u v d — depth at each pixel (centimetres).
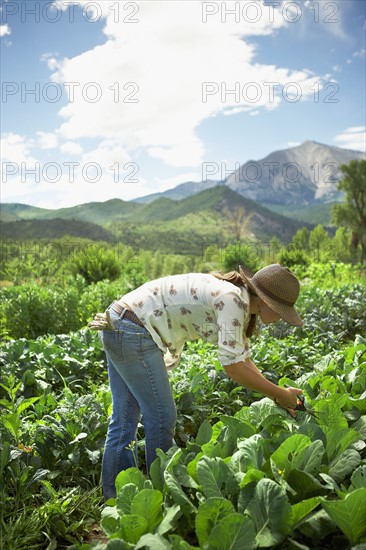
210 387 459
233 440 286
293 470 248
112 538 221
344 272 1507
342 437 279
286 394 289
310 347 620
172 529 234
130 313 294
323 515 228
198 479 238
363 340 503
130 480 263
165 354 327
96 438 373
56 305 849
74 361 533
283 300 278
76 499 325
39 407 411
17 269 1180
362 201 5078
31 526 295
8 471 323
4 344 584
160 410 305
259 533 220
